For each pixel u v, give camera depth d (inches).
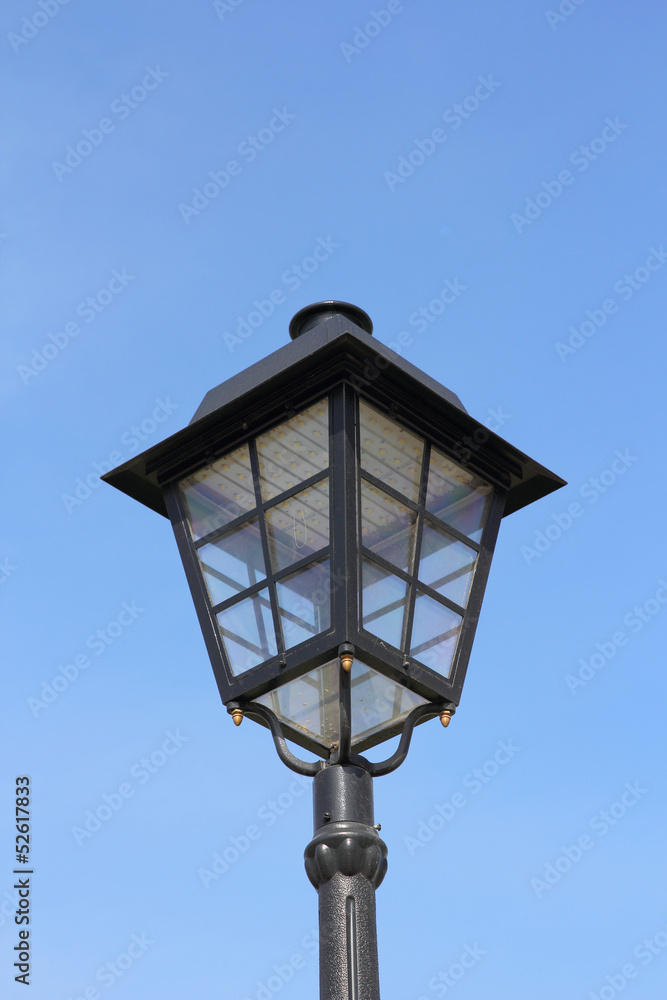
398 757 230.7
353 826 221.0
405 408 249.9
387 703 241.0
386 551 235.6
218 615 245.3
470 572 253.4
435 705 236.8
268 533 242.1
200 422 256.7
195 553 256.2
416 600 237.1
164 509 282.7
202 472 263.1
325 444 240.4
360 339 240.1
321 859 218.4
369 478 238.2
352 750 240.1
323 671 243.3
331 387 244.1
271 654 231.5
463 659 242.4
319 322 276.4
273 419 251.4
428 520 247.3
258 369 263.6
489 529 262.8
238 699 234.4
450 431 257.0
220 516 254.7
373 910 216.8
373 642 224.4
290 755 228.7
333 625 222.4
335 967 208.8
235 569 246.4
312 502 237.1
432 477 253.4
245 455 254.7
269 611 235.0
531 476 273.6
